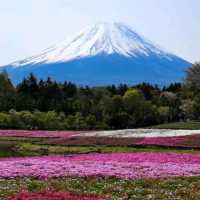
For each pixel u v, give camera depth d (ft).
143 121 493.77
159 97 608.19
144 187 101.55
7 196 84.64
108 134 282.15
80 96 625.82
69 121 443.32
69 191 92.89
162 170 126.52
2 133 329.11
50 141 262.67
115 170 124.57
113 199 83.51
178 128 326.44
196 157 159.43
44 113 450.30
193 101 492.95
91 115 472.44
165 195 89.25
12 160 152.66
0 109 514.27
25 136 306.55
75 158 158.20
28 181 108.17
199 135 241.76
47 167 130.41
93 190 95.91
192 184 103.55
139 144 227.40
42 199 79.82
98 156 165.17
